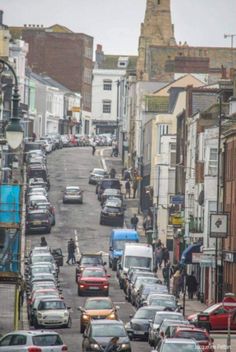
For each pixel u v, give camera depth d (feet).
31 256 580.71
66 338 388.78
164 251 623.77
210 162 560.20
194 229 574.97
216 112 620.49
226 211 527.40
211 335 399.03
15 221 372.17
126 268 565.12
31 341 299.38
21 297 456.86
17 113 288.92
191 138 641.40
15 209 371.76
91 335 337.93
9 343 302.86
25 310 470.39
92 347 335.06
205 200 557.33
